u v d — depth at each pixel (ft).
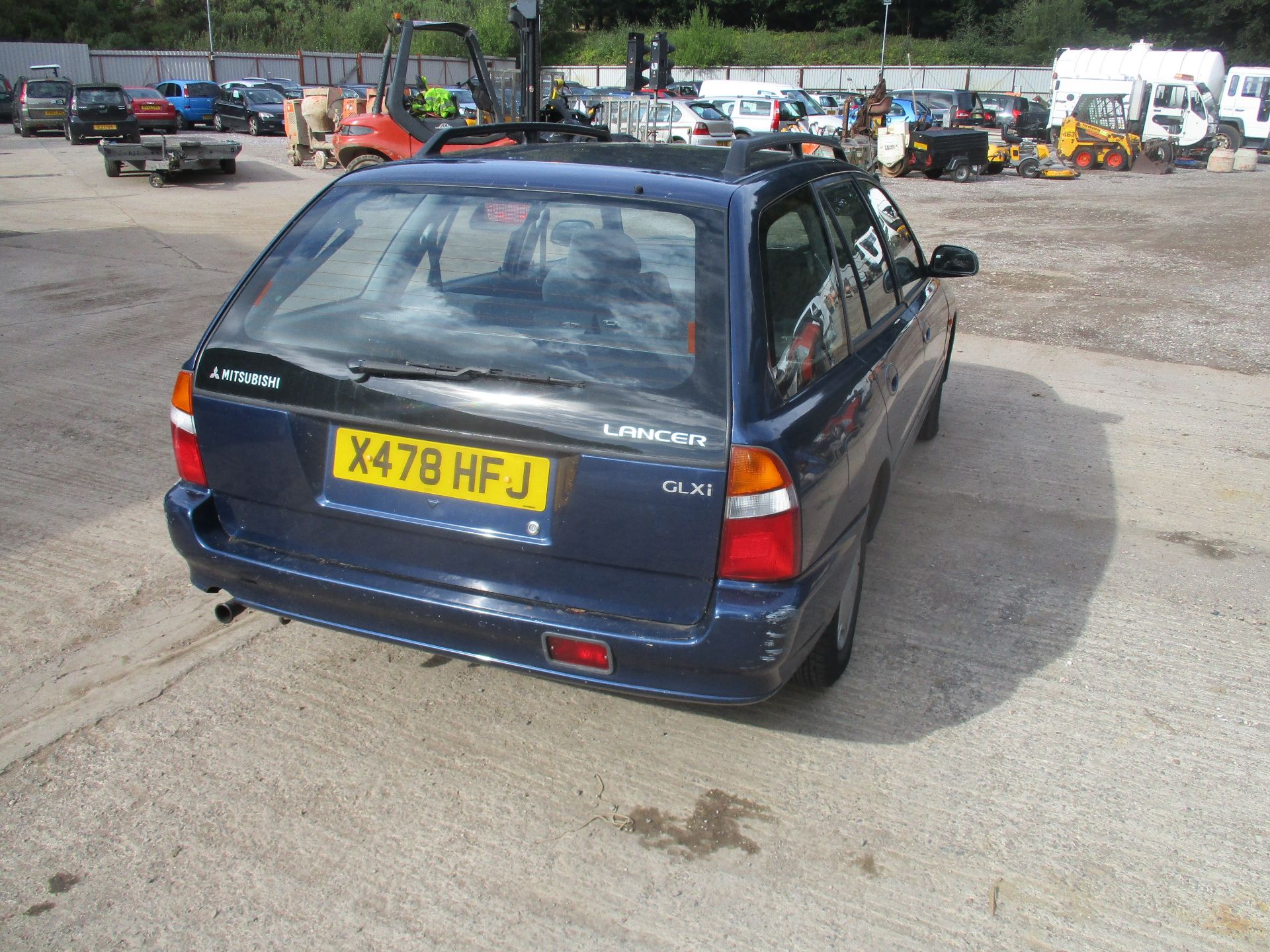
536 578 8.21
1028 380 22.75
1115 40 166.91
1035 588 13.10
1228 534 14.92
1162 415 20.40
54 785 8.92
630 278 8.24
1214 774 9.61
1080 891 8.15
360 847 8.36
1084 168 81.87
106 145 54.08
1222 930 7.81
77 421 17.93
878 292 12.01
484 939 7.52
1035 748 9.89
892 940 7.63
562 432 7.81
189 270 32.04
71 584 12.33
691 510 7.67
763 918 7.79
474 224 8.86
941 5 187.93
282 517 8.98
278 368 8.70
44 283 29.55
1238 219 51.72
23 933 7.41
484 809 8.84
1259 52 162.09
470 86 40.50
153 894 7.82
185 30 179.73
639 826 8.69
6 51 133.80
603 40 189.57
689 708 10.36
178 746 9.50
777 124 80.84
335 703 10.23
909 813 8.96
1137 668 11.32
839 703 10.52
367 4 179.93
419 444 8.27
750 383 7.72
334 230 9.39
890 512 15.33
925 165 69.56
